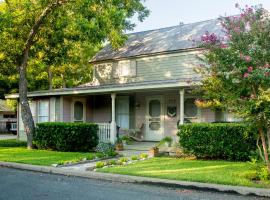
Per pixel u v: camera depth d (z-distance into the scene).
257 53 8.41
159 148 14.26
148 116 19.09
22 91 17.14
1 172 10.97
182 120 14.40
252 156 10.31
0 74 20.05
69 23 16.61
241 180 8.36
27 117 17.11
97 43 17.41
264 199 7.18
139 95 19.53
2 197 7.31
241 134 11.66
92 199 7.16
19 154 14.39
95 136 15.99
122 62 20.80
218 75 8.71
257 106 7.97
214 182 8.27
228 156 12.00
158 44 20.05
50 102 20.28
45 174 10.64
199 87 10.11
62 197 7.32
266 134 9.22
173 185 8.50
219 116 16.22
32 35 16.67
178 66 18.20
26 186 8.59
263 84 8.17
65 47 18.62
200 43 9.36
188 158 12.79
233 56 8.45
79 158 12.78
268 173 8.51
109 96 20.72
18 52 17.30
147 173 9.63
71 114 20.16
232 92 8.62
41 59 19.33
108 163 11.57
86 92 17.78
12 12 16.47
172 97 18.19
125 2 20.81
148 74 19.44
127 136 18.12
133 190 8.14
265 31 8.53
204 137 12.30
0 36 16.91
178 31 21.20
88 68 30.17
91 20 16.20
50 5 16.06
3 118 40.16
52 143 16.02
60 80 32.09
